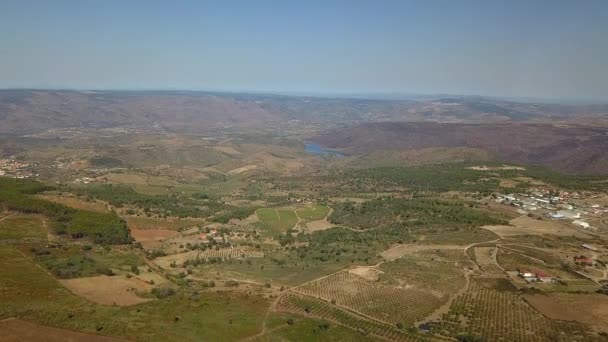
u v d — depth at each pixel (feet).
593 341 488.85
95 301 524.11
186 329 470.80
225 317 508.94
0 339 405.39
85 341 419.54
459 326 528.22
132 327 458.50
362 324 527.81
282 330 492.13
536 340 493.77
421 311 567.59
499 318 546.26
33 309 469.57
